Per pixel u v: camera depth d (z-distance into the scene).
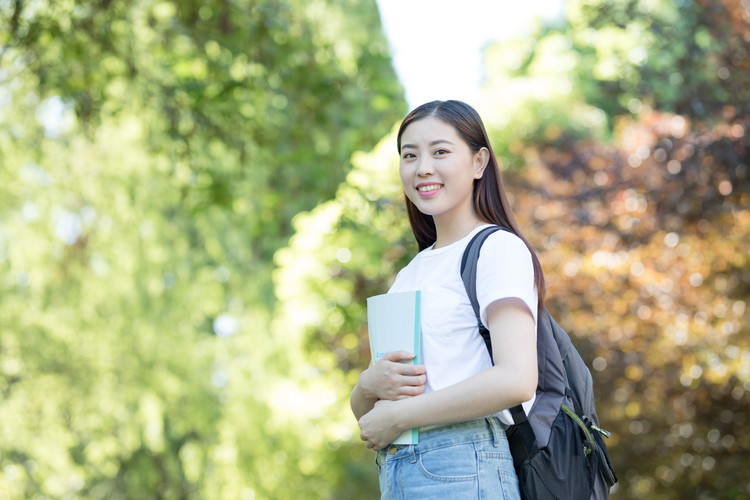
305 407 14.53
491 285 2.27
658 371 10.79
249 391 15.08
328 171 10.89
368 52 11.67
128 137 12.52
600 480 2.43
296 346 14.61
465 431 2.28
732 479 10.89
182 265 14.72
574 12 11.20
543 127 16.77
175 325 14.57
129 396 13.63
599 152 13.23
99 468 14.55
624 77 11.02
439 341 2.33
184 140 9.32
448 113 2.48
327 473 15.48
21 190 12.53
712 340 9.85
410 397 2.29
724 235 9.04
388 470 2.35
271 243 16.06
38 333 12.79
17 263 12.83
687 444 11.02
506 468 2.30
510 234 2.37
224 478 15.17
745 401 9.99
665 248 10.48
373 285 10.67
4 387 12.45
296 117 10.27
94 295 13.58
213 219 14.66
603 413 11.95
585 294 11.33
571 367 2.47
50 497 12.84
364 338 11.92
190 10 8.74
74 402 13.05
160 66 9.55
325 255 10.58
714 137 8.64
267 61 9.26
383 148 10.34
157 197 13.62
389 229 10.20
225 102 8.93
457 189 2.46
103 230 13.48
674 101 9.38
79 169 12.80
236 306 15.67
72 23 8.30
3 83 9.00
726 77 8.91
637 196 10.76
